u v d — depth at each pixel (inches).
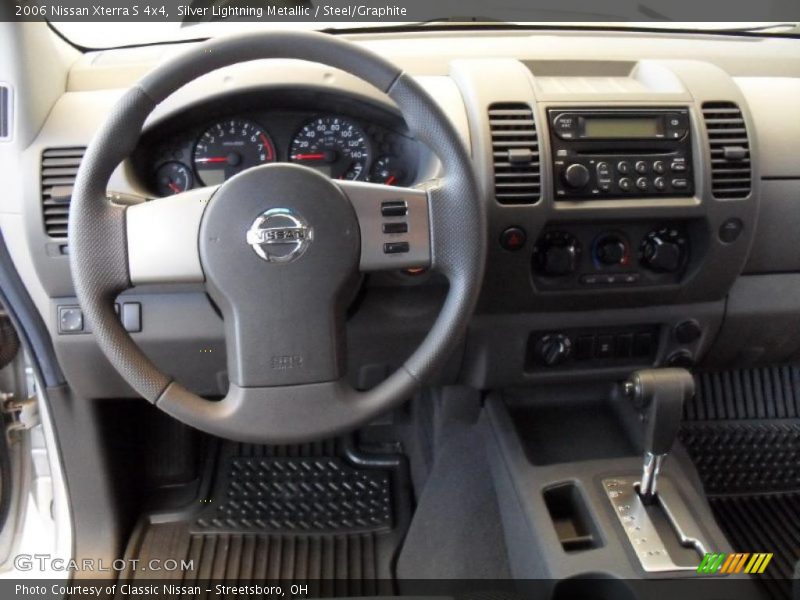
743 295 49.3
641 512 42.8
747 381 65.2
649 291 46.4
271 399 34.8
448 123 34.1
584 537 43.9
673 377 39.3
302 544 56.4
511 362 48.7
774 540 53.6
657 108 43.1
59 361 45.4
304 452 64.6
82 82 44.5
